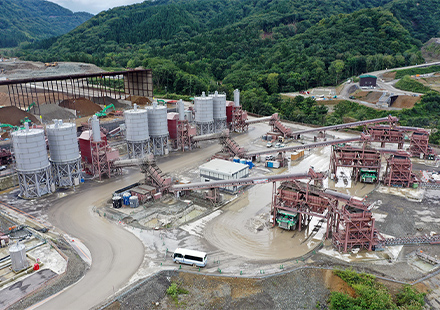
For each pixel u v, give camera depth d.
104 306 46.59
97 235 65.88
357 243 61.03
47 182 84.12
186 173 99.06
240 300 50.03
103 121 139.00
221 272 54.62
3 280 52.00
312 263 57.41
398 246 63.31
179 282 53.16
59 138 85.81
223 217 74.00
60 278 52.44
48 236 65.19
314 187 67.12
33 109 140.50
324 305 50.72
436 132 141.62
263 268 56.00
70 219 72.19
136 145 109.19
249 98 199.38
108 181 93.00
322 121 171.12
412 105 184.12
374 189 89.19
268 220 72.88
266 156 110.88
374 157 92.06
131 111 109.00
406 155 88.69
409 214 75.38
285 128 135.38
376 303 46.88
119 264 56.62
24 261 54.34
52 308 46.50
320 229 69.62
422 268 56.81
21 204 79.25
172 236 65.88
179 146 122.81
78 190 87.06
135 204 77.19
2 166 97.81
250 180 71.94
